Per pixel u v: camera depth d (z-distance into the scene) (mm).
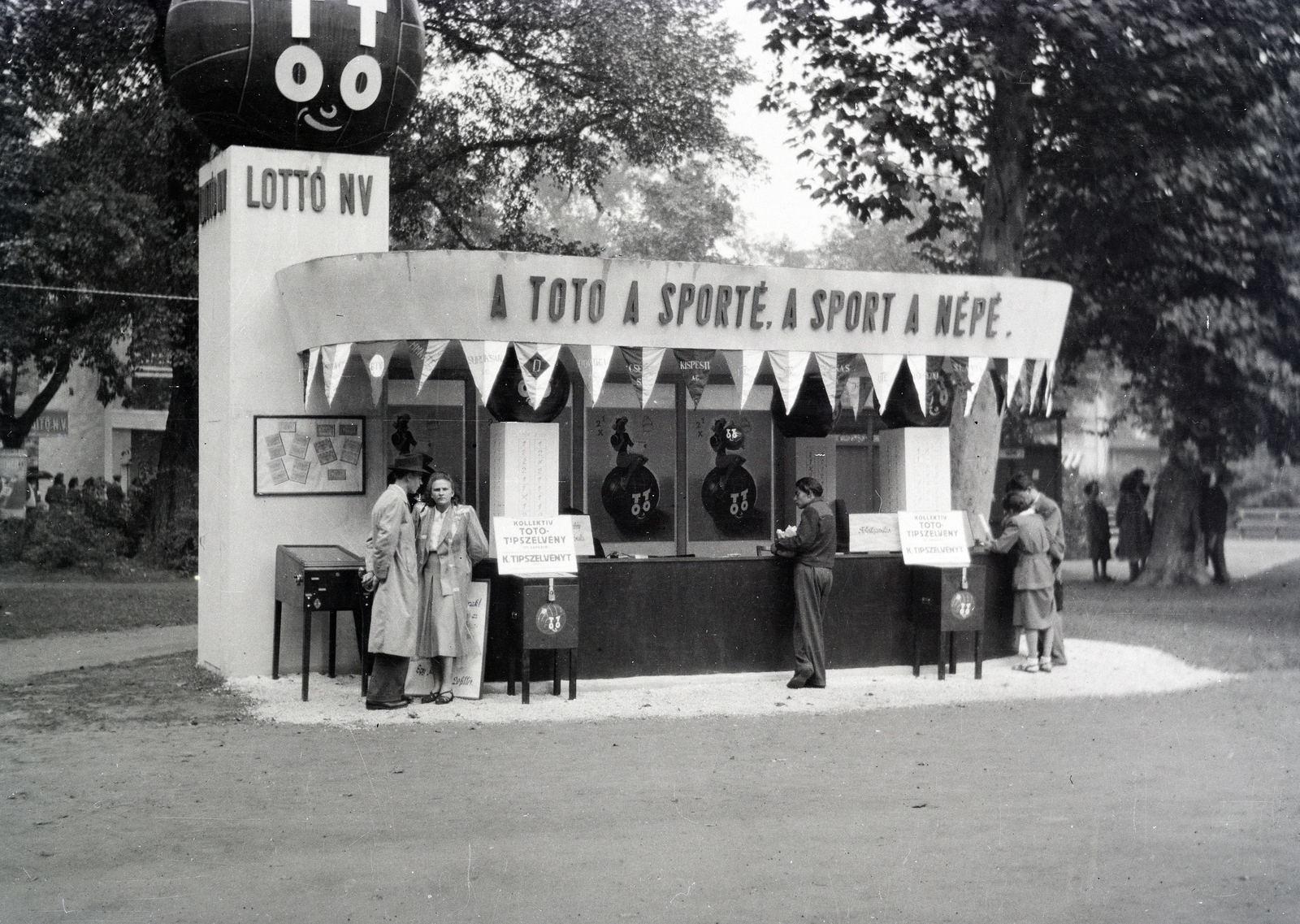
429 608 10875
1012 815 7254
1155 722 10242
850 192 19156
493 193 29234
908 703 11133
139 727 9984
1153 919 5520
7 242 25422
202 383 13383
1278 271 20750
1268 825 7047
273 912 5641
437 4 27062
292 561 11609
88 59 25078
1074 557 31938
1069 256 21172
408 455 11117
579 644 11711
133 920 5539
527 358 11562
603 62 27844
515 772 8383
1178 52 18547
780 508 15289
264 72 12117
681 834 6863
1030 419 23891
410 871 6211
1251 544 35594
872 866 6277
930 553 12680
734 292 12070
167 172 25266
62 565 25922
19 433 31344
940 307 12859
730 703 11047
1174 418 22812
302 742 9375
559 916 5566
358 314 11516
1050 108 19453
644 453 14852
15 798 7664
